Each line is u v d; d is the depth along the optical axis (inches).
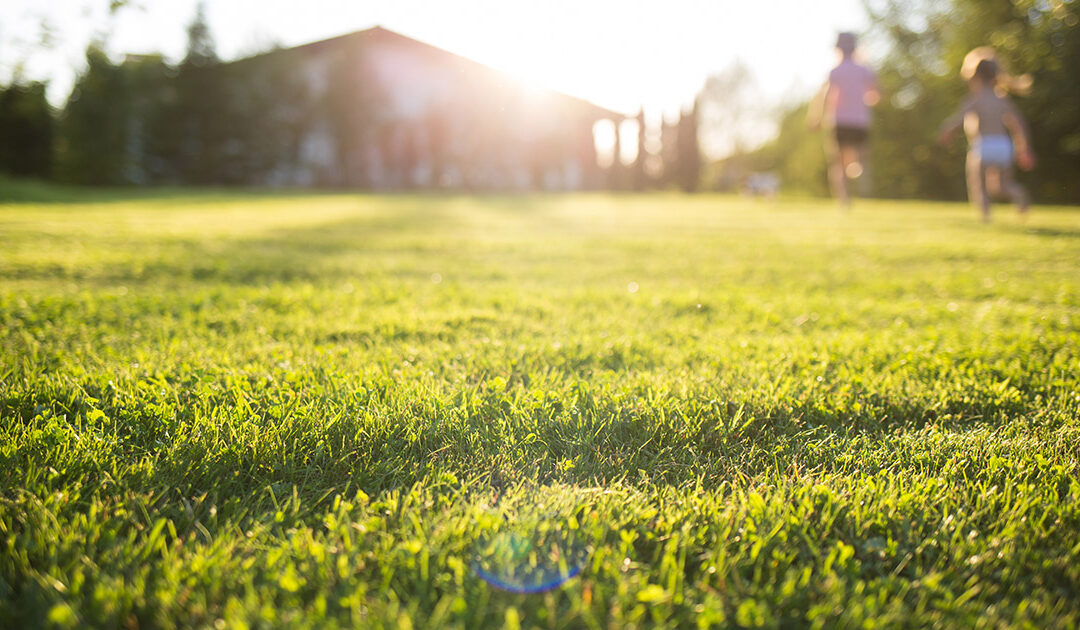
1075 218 417.1
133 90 996.6
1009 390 89.2
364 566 50.4
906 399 86.7
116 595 45.2
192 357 100.8
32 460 63.9
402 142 1348.4
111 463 65.7
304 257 240.8
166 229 332.8
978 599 49.6
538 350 108.7
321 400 81.2
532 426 76.8
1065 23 805.2
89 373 90.5
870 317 146.0
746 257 253.4
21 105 753.6
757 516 58.4
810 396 87.0
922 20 1066.1
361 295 161.9
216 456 67.7
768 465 71.8
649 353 110.6
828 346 112.5
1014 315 144.3
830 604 46.8
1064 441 75.2
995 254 247.4
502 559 51.7
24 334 113.8
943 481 65.4
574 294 169.3
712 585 50.3
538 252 267.1
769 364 101.4
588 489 63.6
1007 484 63.6
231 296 159.2
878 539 56.1
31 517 55.4
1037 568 52.4
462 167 1371.8
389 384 86.5
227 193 854.5
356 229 369.4
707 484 67.7
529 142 1464.1
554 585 49.1
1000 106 358.9
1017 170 885.8
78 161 909.2
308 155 1320.1
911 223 398.0
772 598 47.9
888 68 1093.1
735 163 1937.7
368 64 1252.5
